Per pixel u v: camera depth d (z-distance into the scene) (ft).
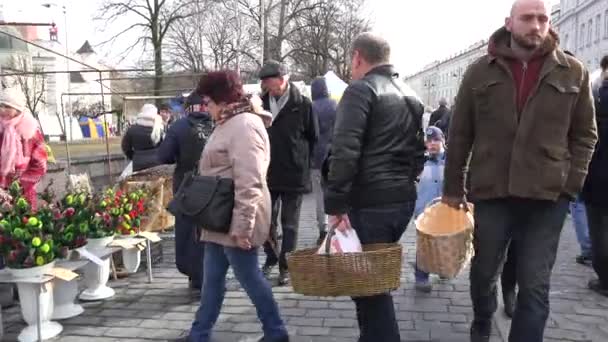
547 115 9.52
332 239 9.54
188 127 14.69
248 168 10.40
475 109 10.21
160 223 18.48
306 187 16.49
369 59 10.10
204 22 91.15
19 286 12.46
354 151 9.41
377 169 9.75
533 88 9.57
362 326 10.26
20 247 12.19
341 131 9.46
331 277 9.14
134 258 16.96
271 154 16.07
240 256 10.99
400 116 9.84
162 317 13.79
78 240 13.71
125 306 14.57
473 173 10.25
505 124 9.76
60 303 13.64
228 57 90.02
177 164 15.01
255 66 88.28
